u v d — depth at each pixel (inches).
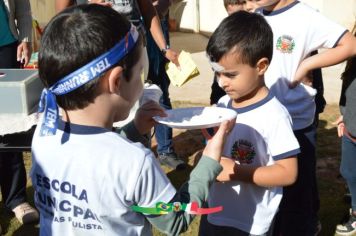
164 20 202.1
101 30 64.4
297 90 125.6
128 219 69.1
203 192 73.0
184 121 89.7
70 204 68.7
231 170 96.0
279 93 124.2
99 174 66.2
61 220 70.3
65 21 65.8
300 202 131.8
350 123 139.4
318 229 150.8
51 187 69.7
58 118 68.5
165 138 203.6
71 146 67.7
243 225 100.5
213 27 472.7
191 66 124.1
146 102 91.2
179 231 71.2
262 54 93.2
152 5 171.2
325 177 193.6
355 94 136.6
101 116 67.7
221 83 96.6
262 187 97.8
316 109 142.9
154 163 67.9
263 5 123.0
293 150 94.6
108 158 66.3
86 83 64.6
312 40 124.5
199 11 496.7
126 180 65.9
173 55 166.6
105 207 66.9
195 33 504.1
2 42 160.1
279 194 101.3
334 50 122.7
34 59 171.6
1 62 161.9
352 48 122.0
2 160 165.0
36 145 70.7
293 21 123.6
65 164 67.9
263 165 98.5
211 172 74.9
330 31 122.9
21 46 167.6
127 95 69.2
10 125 114.0
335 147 219.6
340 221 161.5
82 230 69.4
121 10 150.6
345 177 148.8
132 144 68.0
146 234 73.4
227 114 88.1
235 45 91.5
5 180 167.9
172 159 206.1
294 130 126.9
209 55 95.7
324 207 171.8
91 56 63.9
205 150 77.7
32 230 165.3
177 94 299.9
